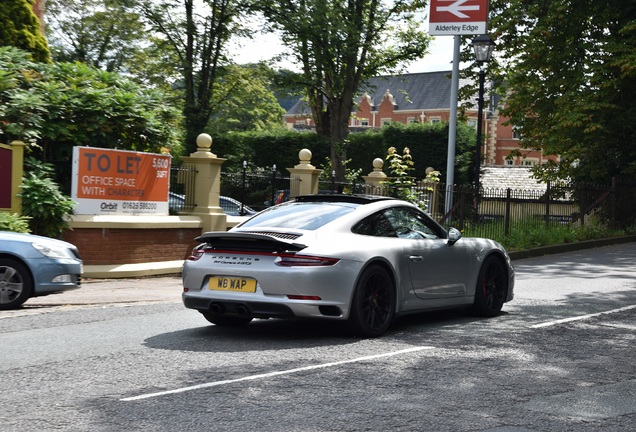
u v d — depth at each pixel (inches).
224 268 301.0
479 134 815.7
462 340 308.7
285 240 292.5
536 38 1107.9
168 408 201.2
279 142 1781.5
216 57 1610.5
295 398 213.0
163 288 497.4
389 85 4168.3
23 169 532.4
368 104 4153.5
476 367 257.4
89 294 448.8
